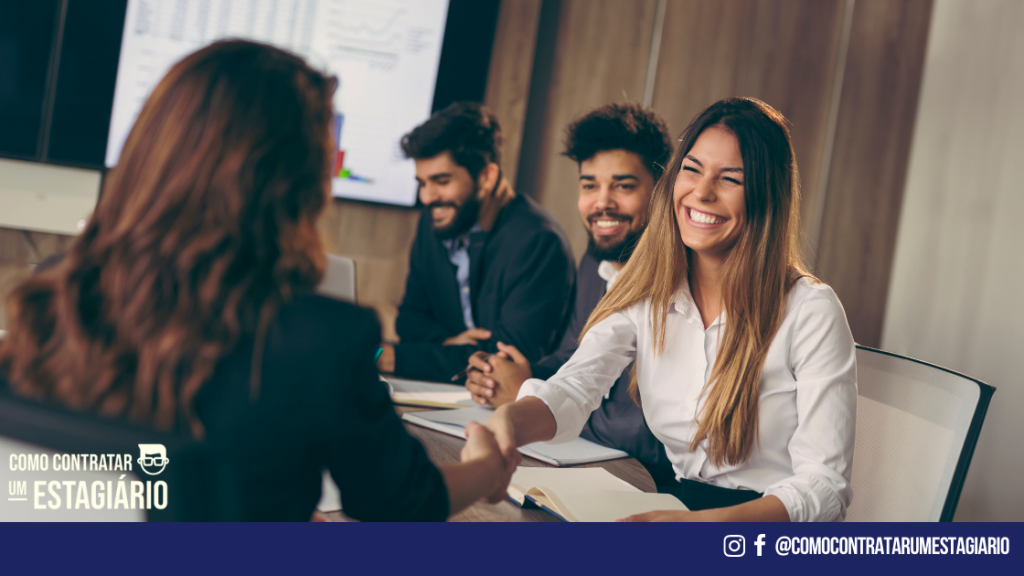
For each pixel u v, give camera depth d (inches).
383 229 117.5
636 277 48.0
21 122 103.1
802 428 39.6
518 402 40.3
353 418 24.0
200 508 22.8
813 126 131.9
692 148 43.0
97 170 106.6
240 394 22.3
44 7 102.2
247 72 23.7
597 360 46.4
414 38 113.3
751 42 126.7
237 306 22.2
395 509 26.4
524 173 122.0
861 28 132.4
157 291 21.7
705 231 42.4
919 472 44.5
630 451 51.7
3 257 106.2
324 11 110.0
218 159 22.6
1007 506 109.7
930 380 46.2
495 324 82.7
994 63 123.6
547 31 120.7
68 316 21.9
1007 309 114.7
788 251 42.6
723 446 42.2
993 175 121.0
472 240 85.9
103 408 21.8
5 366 22.5
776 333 41.5
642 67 122.9
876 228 137.3
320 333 23.1
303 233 24.5
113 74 105.3
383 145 114.6
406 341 90.5
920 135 136.3
